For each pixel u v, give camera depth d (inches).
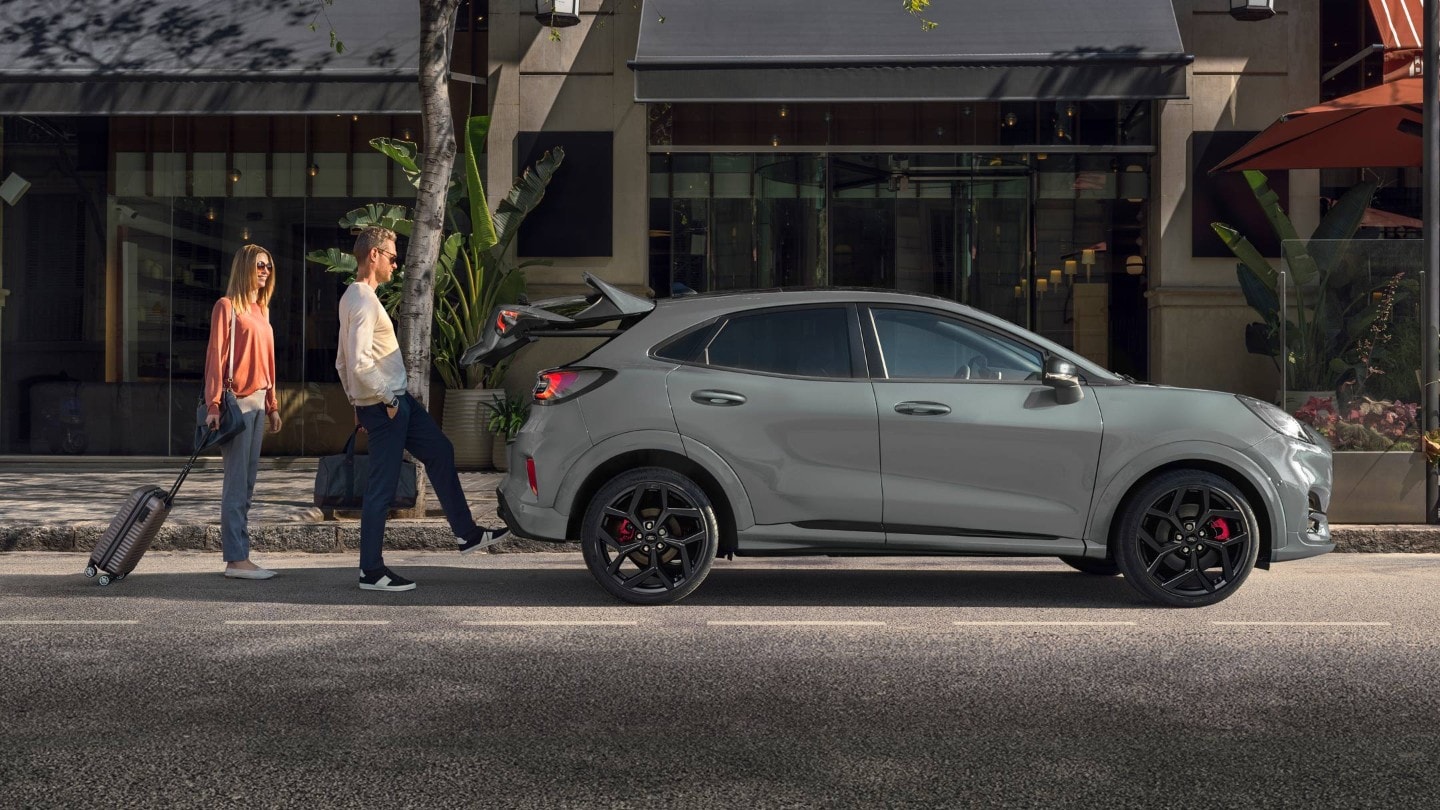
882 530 285.6
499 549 376.5
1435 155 404.5
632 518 287.4
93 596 299.1
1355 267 407.8
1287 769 173.3
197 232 595.5
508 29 576.7
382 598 299.0
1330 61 569.9
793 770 172.2
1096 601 296.0
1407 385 404.2
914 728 191.9
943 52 498.9
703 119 582.6
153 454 597.6
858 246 585.3
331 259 561.6
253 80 507.8
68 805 158.2
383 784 166.1
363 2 530.3
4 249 600.4
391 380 308.3
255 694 210.5
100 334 598.2
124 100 508.7
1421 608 286.8
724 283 585.3
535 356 573.3
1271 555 290.5
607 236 573.9
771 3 520.7
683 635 257.8
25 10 528.1
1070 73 494.6
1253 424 289.7
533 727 192.1
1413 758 178.1
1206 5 564.4
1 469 567.2
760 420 285.7
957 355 291.0
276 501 441.7
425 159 406.9
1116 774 170.9
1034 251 583.2
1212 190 565.6
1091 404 287.0
